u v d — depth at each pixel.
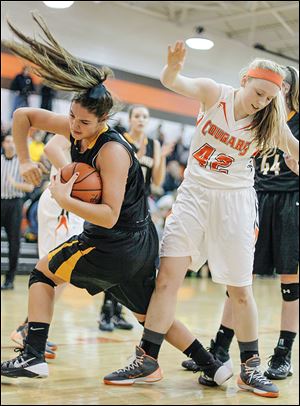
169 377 3.39
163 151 5.17
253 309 3.21
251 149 3.13
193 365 3.56
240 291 3.18
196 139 3.16
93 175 2.79
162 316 3.09
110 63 10.90
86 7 10.51
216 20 11.38
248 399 3.04
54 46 2.74
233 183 3.15
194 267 3.23
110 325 4.87
